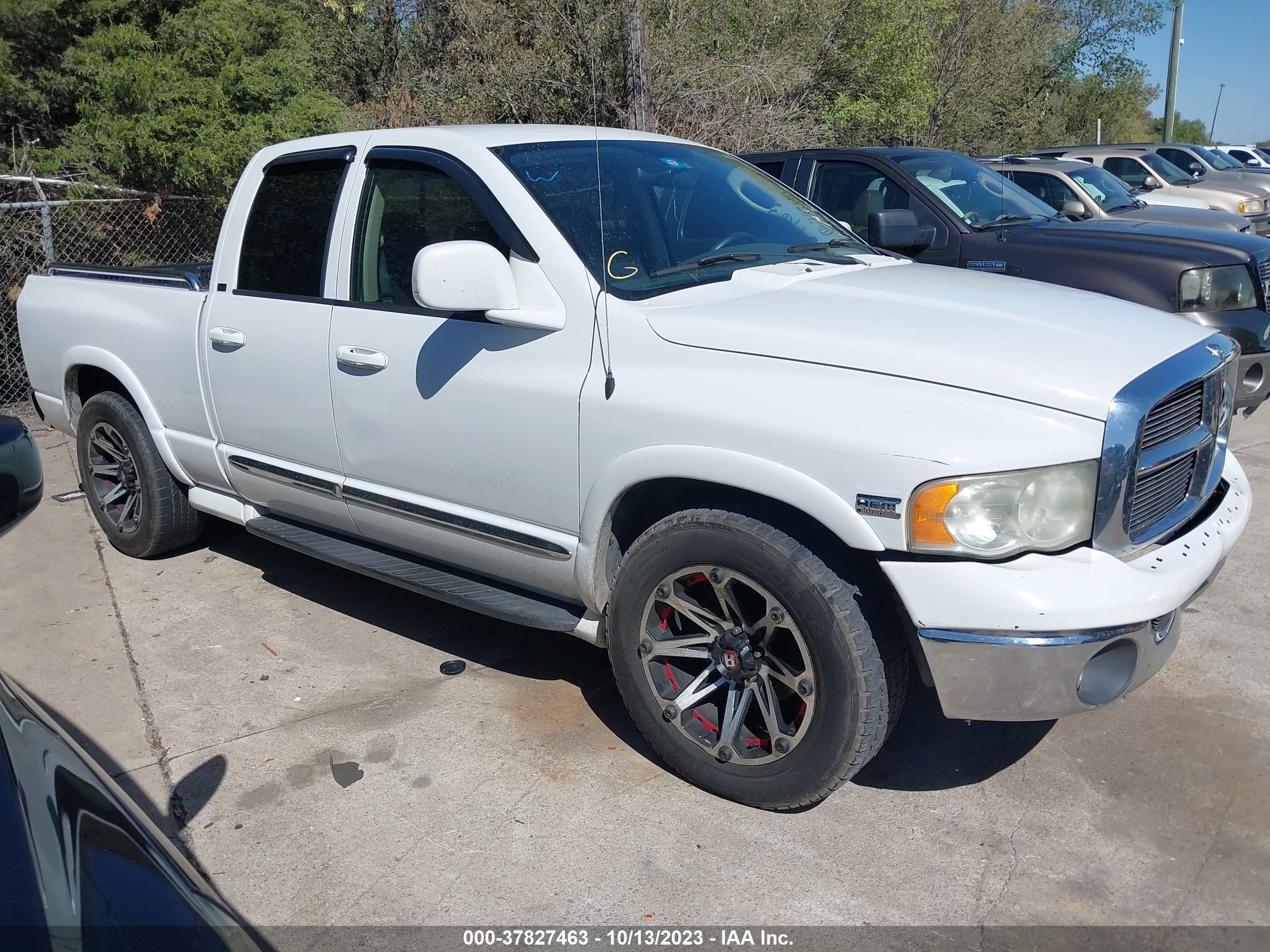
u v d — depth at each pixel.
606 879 2.87
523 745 3.53
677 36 12.75
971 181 7.27
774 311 3.05
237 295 4.26
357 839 3.07
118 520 5.29
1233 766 3.30
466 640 4.32
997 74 21.38
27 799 1.55
